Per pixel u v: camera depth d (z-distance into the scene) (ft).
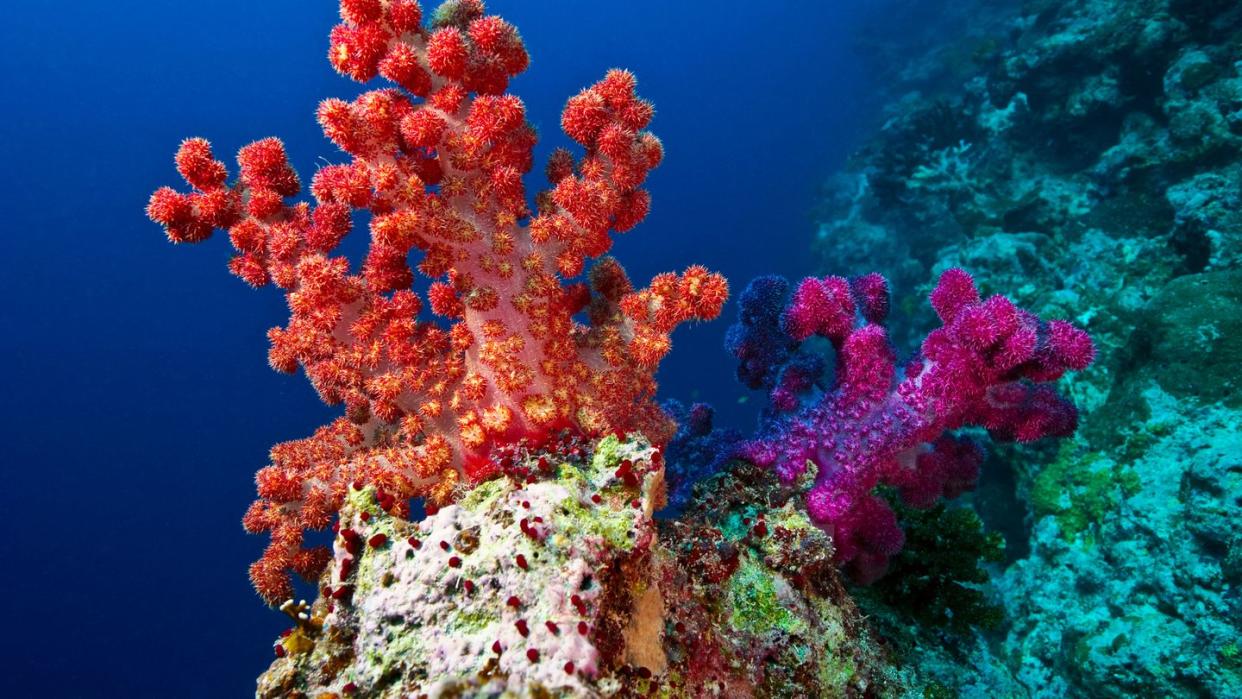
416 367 9.67
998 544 14.03
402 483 9.53
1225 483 17.60
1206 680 15.97
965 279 11.45
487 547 7.35
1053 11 48.01
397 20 8.75
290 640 8.12
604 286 10.96
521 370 9.30
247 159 9.21
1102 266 31.83
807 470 11.32
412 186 8.77
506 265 9.37
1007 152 44.88
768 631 9.53
